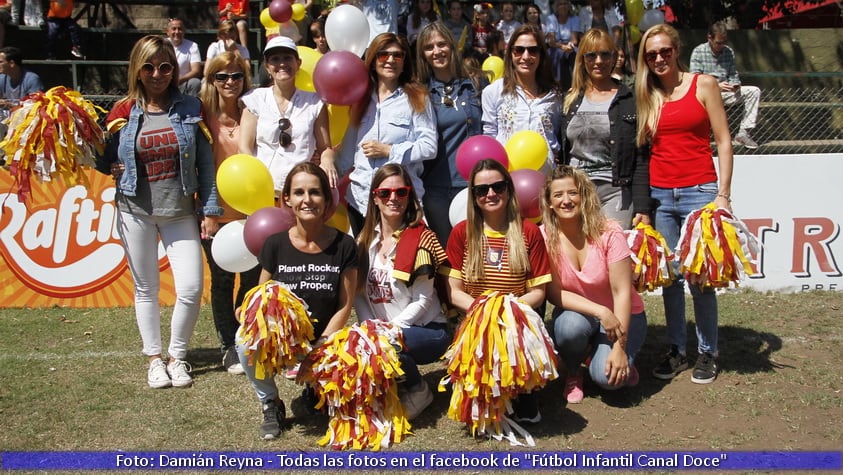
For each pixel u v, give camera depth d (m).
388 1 7.57
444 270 4.05
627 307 4.04
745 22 12.28
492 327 3.60
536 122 4.77
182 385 4.48
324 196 3.83
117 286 6.29
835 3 12.66
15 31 10.72
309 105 4.58
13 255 6.29
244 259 4.38
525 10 9.89
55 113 4.19
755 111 7.89
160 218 4.49
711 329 4.48
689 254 4.25
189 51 8.59
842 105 7.91
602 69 4.56
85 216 6.31
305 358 3.82
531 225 3.99
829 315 5.80
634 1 8.92
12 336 5.48
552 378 3.67
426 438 3.82
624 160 4.55
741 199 6.46
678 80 4.43
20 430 3.90
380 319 4.12
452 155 4.79
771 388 4.40
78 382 4.57
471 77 4.96
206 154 4.57
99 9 11.95
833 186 6.46
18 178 4.30
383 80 4.60
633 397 4.30
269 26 7.53
